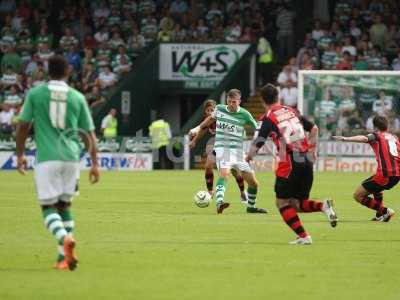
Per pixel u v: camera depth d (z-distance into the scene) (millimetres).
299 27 83875
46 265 23266
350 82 70375
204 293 19859
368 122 70000
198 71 80375
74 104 21984
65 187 22109
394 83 69938
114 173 65750
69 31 80625
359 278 21781
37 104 21781
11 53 80375
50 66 22047
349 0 83062
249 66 77188
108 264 23484
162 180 58000
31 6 86125
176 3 83875
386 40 78062
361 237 29266
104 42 81312
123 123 76938
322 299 19391
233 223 33188
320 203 26922
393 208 40875
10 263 23547
